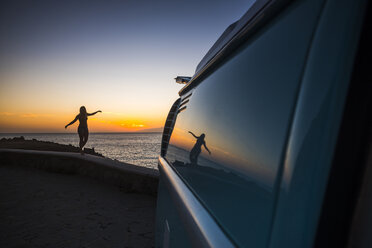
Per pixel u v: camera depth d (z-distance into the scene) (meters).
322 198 0.42
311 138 0.46
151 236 4.31
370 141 0.42
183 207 1.18
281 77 0.62
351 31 0.43
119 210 5.46
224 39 1.39
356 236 0.42
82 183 7.57
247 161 0.69
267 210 0.54
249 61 0.87
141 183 6.67
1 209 5.46
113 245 4.01
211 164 0.98
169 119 2.54
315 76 0.49
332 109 0.43
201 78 1.64
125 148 173.50
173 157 1.82
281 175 0.52
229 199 0.76
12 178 8.13
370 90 0.43
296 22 0.64
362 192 0.42
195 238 0.91
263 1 0.88
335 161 0.42
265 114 0.65
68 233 4.39
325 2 0.53
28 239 4.17
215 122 1.04
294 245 0.44
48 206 5.66
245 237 0.62
